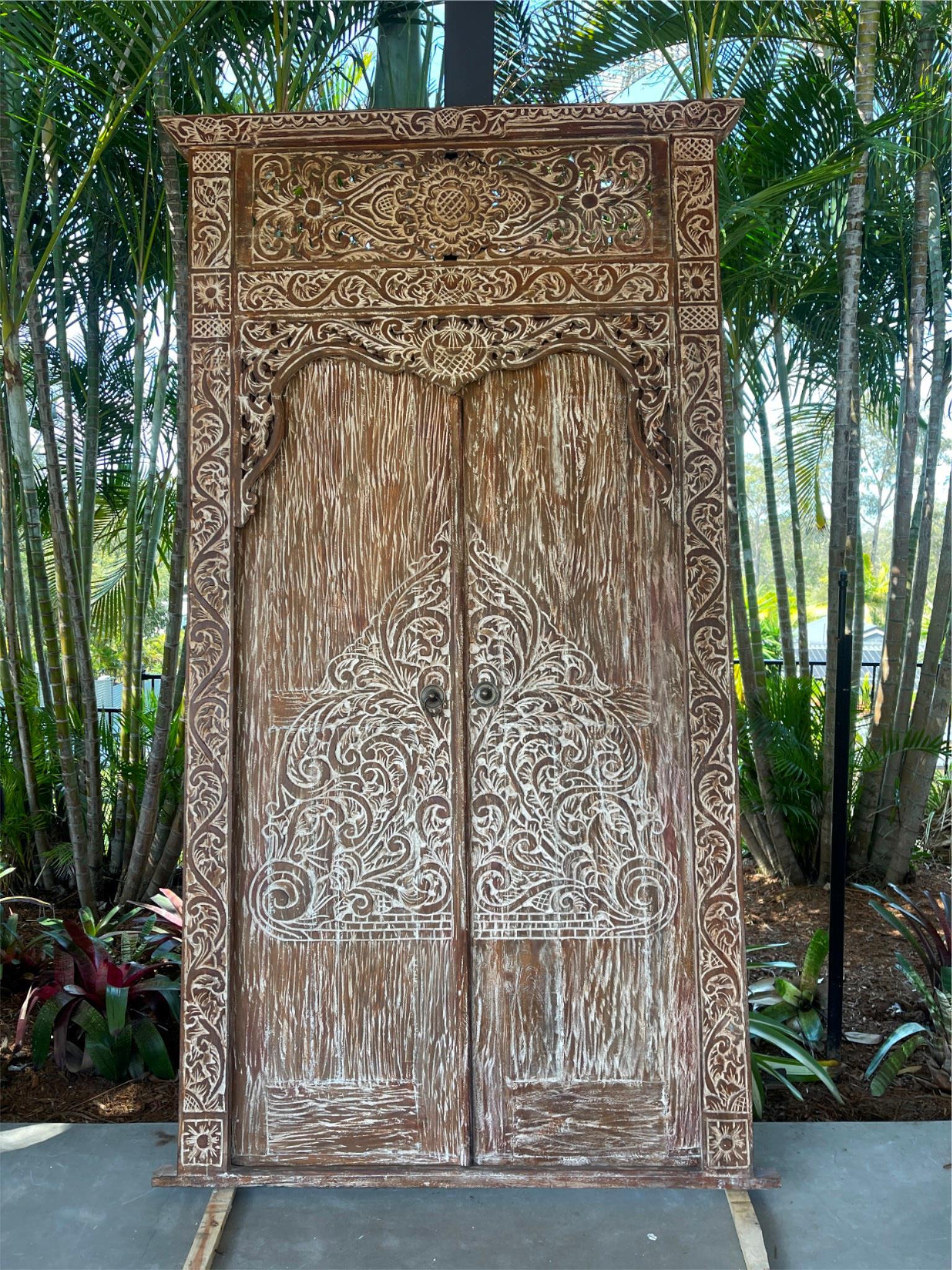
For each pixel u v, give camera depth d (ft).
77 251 12.93
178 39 10.21
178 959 8.69
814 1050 8.61
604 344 6.70
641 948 6.67
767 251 12.94
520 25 12.69
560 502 6.77
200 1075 6.54
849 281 12.23
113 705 22.40
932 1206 6.47
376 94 11.94
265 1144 6.64
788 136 12.56
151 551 13.64
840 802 8.43
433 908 6.71
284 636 6.77
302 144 6.70
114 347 14.33
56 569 12.42
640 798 6.68
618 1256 5.98
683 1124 6.60
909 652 13.32
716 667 6.61
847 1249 6.05
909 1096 8.00
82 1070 8.36
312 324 6.73
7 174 10.59
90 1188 6.68
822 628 34.14
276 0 10.56
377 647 6.77
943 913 8.81
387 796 6.74
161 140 10.64
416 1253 6.01
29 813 13.29
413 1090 6.66
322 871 6.72
